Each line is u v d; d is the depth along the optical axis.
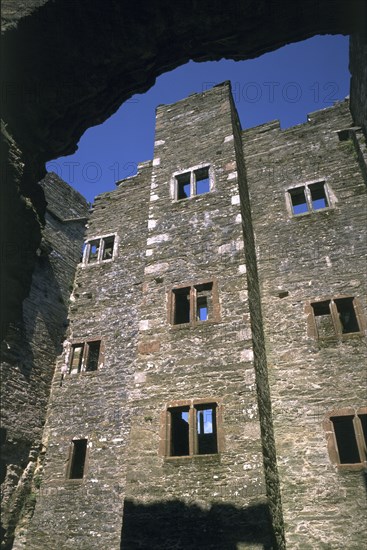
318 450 8.29
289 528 7.78
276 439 8.65
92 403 11.26
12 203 4.64
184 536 7.14
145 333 9.63
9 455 10.54
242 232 10.16
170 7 4.94
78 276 13.89
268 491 7.25
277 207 11.64
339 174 11.43
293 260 10.63
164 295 10.05
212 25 5.20
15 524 10.13
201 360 8.76
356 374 8.73
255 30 5.30
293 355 9.41
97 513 9.65
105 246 14.55
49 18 4.66
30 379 11.77
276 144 12.83
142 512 7.59
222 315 9.16
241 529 6.88
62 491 10.26
